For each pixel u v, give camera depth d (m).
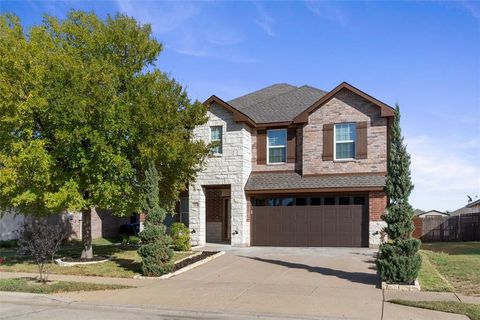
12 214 25.33
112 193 16.41
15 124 15.76
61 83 15.62
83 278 14.36
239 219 23.02
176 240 20.22
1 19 16.52
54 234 15.15
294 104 25.64
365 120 22.34
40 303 11.19
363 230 21.95
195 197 23.72
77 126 15.60
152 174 15.53
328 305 10.32
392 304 10.38
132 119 16.53
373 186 21.38
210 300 11.01
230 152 23.47
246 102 28.05
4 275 14.98
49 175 15.73
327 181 22.39
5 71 15.60
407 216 12.88
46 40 16.77
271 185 23.16
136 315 9.93
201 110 18.81
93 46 17.30
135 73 17.91
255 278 13.94
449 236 30.70
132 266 16.56
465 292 11.77
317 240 22.55
